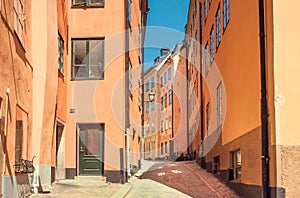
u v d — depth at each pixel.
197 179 18.25
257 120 10.71
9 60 9.77
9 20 9.76
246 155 12.02
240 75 12.99
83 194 12.58
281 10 9.77
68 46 16.84
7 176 9.53
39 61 12.79
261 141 10.08
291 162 9.54
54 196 11.91
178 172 21.59
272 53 9.79
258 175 10.55
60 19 15.37
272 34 9.80
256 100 10.80
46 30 12.85
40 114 12.66
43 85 12.74
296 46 9.73
